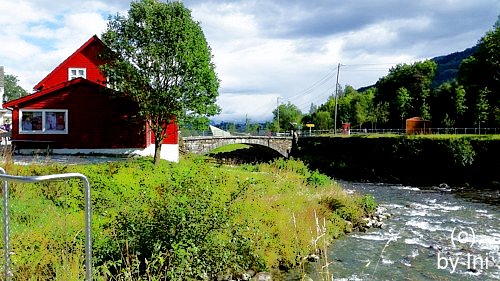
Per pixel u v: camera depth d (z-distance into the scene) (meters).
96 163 20.73
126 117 26.45
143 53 22.73
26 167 15.01
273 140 56.19
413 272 13.24
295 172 30.47
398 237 17.81
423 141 45.12
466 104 71.94
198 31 23.75
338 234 17.53
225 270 10.73
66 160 22.20
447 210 25.16
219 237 10.04
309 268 12.95
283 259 13.01
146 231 9.08
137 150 26.66
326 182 27.05
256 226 13.03
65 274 5.82
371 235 18.03
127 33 22.94
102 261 8.26
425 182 41.84
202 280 9.40
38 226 9.64
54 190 12.62
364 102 89.31
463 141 42.59
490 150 41.25
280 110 111.50
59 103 25.66
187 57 22.25
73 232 9.37
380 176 45.28
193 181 10.99
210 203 9.95
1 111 47.34
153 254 7.86
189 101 22.89
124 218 9.48
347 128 74.00
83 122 25.94
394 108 85.75
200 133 50.25
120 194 14.44
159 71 22.50
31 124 25.47
